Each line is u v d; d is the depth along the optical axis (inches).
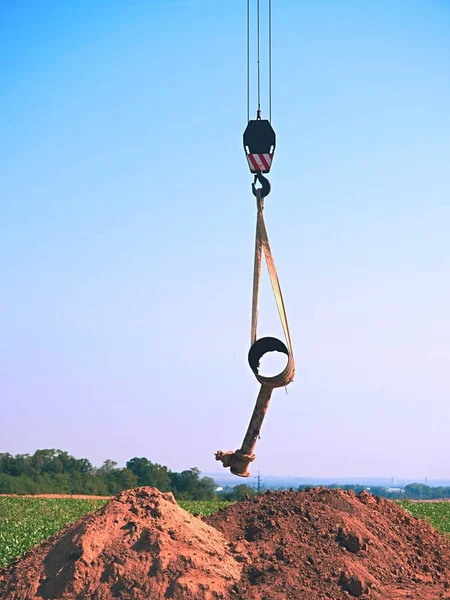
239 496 3043.8
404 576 581.9
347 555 582.2
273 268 519.5
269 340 515.8
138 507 581.9
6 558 936.9
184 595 507.8
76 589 519.2
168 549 541.6
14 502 2208.4
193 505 2027.6
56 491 3225.9
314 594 525.0
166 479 3272.6
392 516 676.7
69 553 540.4
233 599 513.3
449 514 1857.8
